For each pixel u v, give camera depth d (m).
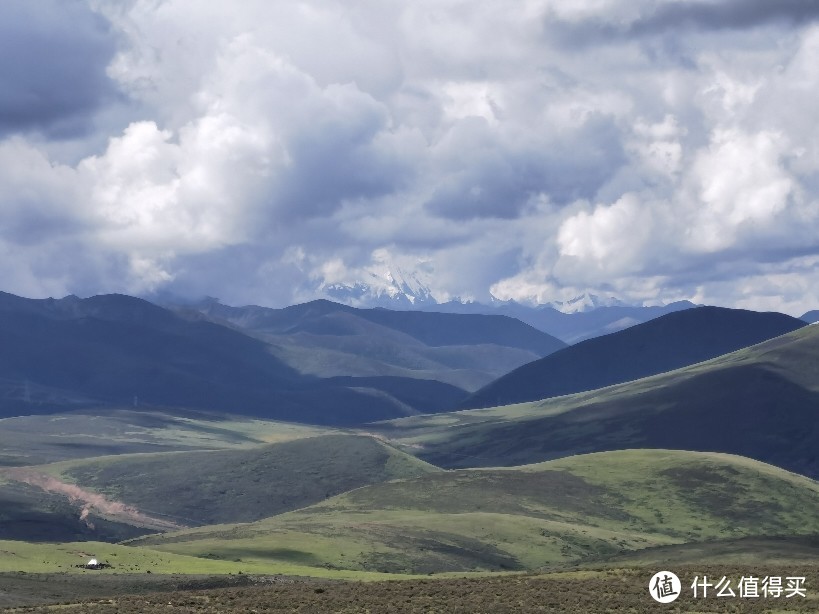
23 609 98.94
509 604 96.38
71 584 124.12
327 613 94.00
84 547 159.62
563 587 104.50
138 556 155.25
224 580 128.88
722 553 157.75
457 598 99.88
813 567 114.94
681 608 94.06
